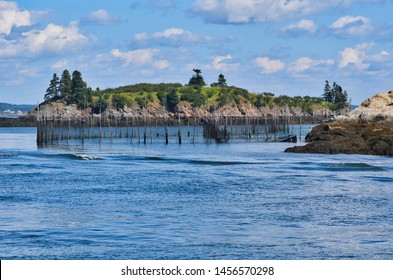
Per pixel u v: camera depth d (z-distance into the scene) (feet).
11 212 204.03
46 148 576.61
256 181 287.89
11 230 174.50
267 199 231.71
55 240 162.09
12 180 292.40
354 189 258.78
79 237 165.68
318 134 583.17
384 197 236.02
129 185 273.95
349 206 215.31
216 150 536.83
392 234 169.89
